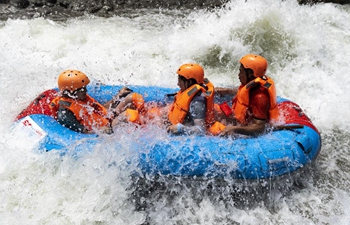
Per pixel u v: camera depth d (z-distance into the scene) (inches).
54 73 337.4
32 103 250.5
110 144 216.5
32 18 458.0
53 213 208.4
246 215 220.1
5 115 261.1
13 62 350.9
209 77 355.3
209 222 215.5
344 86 343.9
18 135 227.6
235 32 378.9
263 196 226.2
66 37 399.5
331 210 225.8
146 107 260.7
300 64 368.8
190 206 221.6
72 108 226.4
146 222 213.6
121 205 215.5
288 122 243.9
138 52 379.6
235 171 212.8
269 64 368.8
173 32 410.6
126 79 341.4
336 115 312.2
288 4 392.2
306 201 231.1
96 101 249.6
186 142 217.6
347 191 240.2
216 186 218.1
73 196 213.8
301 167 227.6
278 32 381.4
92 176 214.7
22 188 215.3
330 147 279.3
